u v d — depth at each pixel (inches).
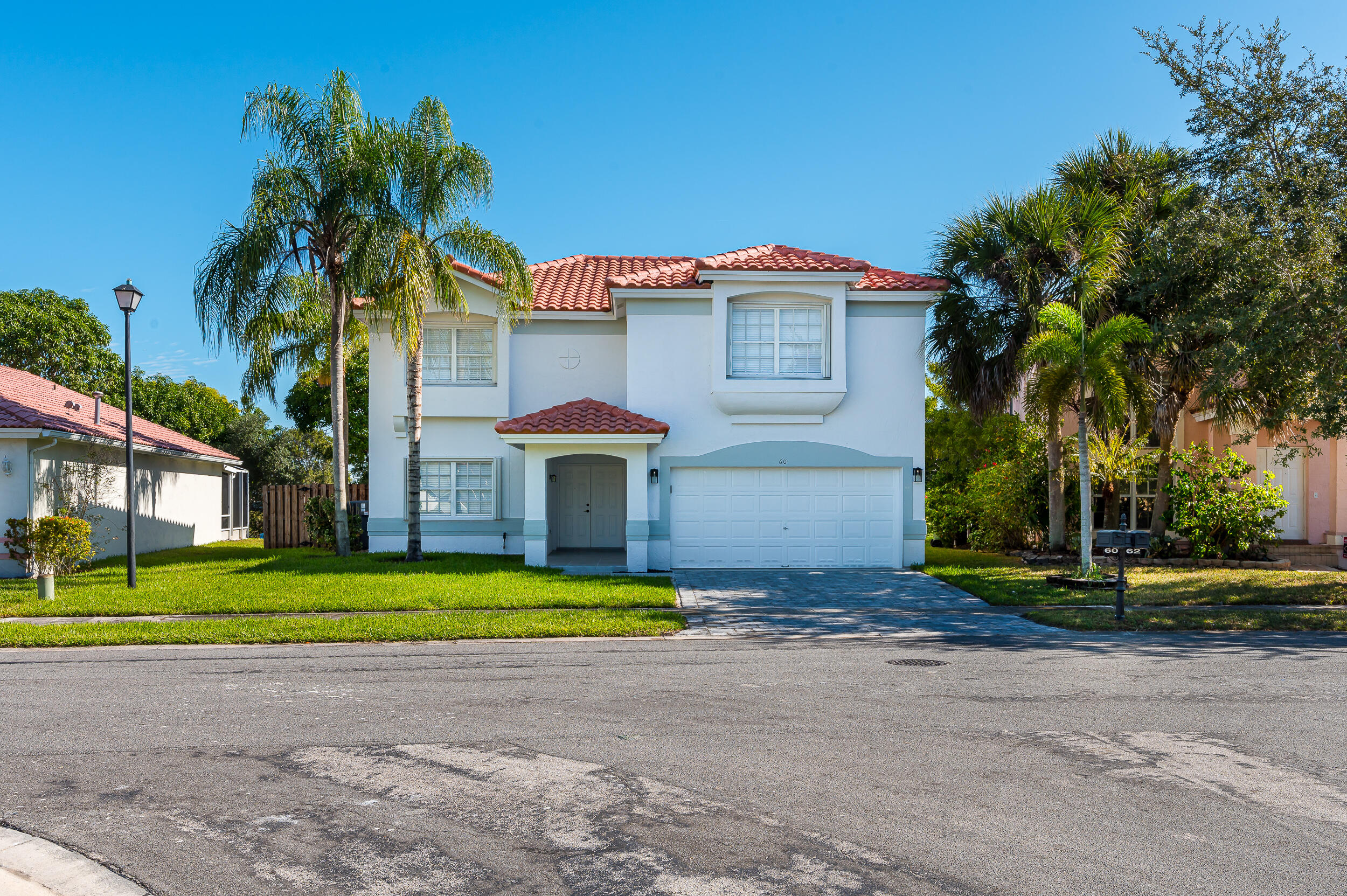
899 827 180.9
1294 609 488.1
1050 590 554.9
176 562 748.6
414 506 693.3
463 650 382.3
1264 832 178.1
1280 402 616.7
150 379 1608.0
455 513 769.6
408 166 657.0
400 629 415.2
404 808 193.3
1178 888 153.4
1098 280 633.0
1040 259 687.7
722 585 595.5
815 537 713.6
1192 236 580.4
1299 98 554.9
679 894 152.3
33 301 1412.4
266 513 911.7
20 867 163.5
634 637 415.5
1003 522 813.9
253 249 633.6
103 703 285.6
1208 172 600.1
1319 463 837.2
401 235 642.8
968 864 163.5
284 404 1429.6
